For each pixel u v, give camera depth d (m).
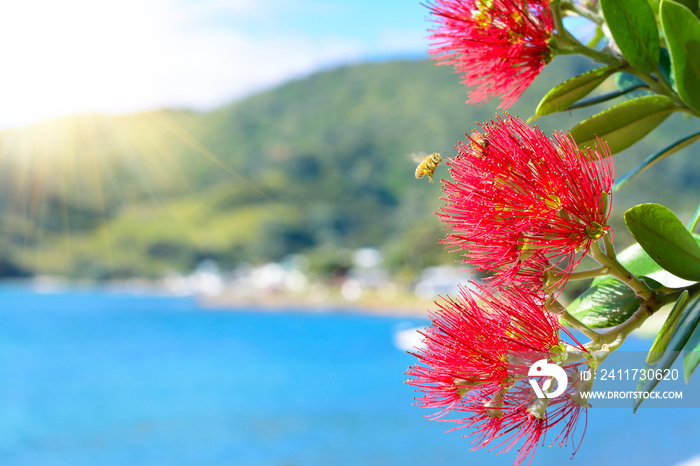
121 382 39.38
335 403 30.84
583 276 1.07
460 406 1.11
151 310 97.75
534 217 1.07
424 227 84.94
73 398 34.50
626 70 1.39
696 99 1.27
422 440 22.25
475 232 1.11
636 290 1.07
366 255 111.69
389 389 34.47
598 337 1.07
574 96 1.42
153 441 24.75
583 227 1.06
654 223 1.05
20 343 58.69
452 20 1.42
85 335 65.19
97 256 141.38
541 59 1.38
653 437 18.31
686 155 32.50
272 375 40.84
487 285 1.13
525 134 1.14
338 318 82.56
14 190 142.12
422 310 76.56
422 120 146.25
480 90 1.42
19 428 27.61
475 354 1.10
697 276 1.05
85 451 23.64
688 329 1.01
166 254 143.25
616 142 1.38
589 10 1.52
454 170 1.18
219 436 25.03
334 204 140.38
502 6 1.36
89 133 156.62
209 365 45.62
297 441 23.55
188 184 156.25
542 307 1.08
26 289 138.25
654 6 1.48
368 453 21.00
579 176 1.08
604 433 19.31
